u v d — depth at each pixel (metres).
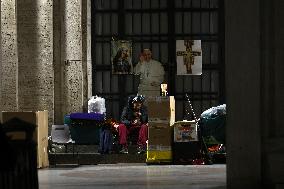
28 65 38.16
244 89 20.73
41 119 34.38
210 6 43.22
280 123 20.41
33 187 14.15
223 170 31.50
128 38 43.06
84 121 36.66
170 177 28.36
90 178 28.34
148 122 35.81
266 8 20.55
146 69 42.16
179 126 35.56
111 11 43.06
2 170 13.13
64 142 36.53
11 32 35.97
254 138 20.52
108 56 43.03
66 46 39.94
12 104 35.88
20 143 14.04
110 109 43.06
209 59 43.19
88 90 41.47
